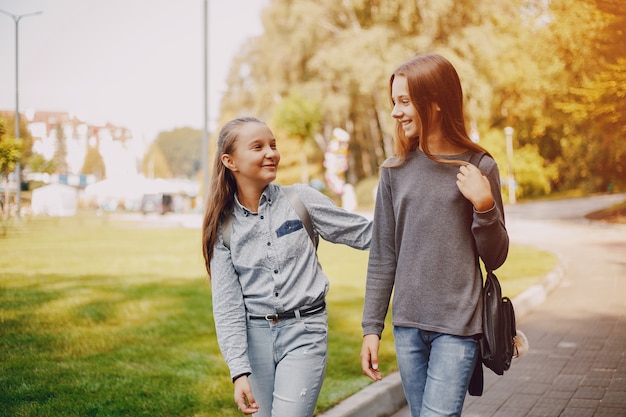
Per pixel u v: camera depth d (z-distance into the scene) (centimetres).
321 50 4238
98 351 650
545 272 1198
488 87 3794
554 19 2078
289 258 285
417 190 270
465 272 264
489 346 261
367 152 5466
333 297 984
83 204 7206
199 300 947
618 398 509
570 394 523
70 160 9038
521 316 852
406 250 271
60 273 1277
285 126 4575
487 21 3972
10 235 2473
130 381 540
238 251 288
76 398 496
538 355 653
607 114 1997
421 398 277
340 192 3884
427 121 269
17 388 523
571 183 5262
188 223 3497
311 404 282
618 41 1738
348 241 297
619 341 700
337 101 4419
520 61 3725
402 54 3872
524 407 496
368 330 284
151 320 805
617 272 1255
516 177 4959
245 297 291
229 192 294
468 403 510
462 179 256
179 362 604
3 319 808
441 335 265
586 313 864
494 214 254
